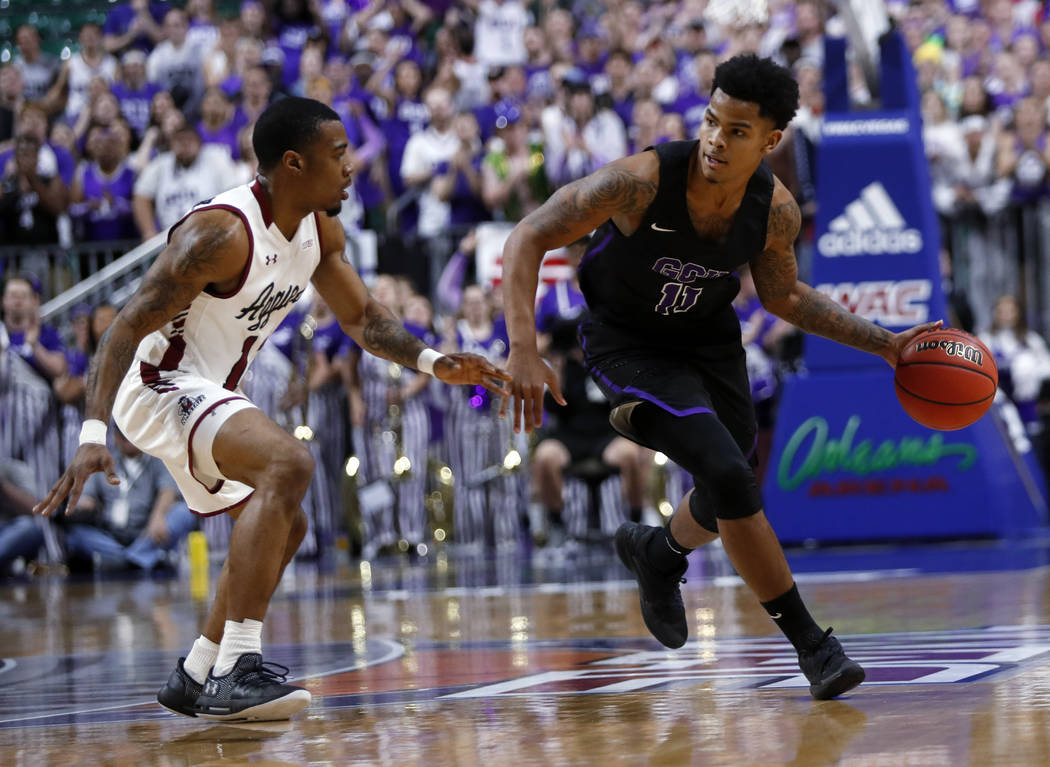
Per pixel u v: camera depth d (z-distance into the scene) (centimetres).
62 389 1919
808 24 2372
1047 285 2112
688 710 577
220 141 2244
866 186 1584
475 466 2005
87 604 1387
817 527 1608
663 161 620
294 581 1571
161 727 605
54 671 868
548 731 537
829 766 434
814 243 1596
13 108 2470
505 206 2156
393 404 1959
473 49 2550
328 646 926
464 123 2209
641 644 852
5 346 1894
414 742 525
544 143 2166
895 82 1627
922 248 1575
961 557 1380
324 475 1998
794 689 629
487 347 1978
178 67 2516
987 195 2156
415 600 1253
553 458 1839
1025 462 1977
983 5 2572
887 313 1580
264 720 604
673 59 2520
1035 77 2269
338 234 671
